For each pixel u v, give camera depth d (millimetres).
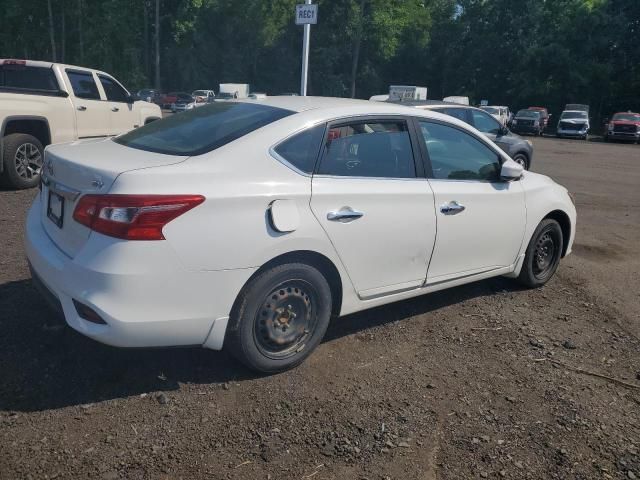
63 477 2627
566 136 37031
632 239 7953
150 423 3055
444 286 4504
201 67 57531
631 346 4375
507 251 4945
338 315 3896
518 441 3113
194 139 3588
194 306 3166
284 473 2754
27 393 3234
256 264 3309
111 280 2967
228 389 3420
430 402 3432
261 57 57938
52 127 9055
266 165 3426
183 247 3072
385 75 60719
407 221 4008
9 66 9367
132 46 49062
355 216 3701
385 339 4230
